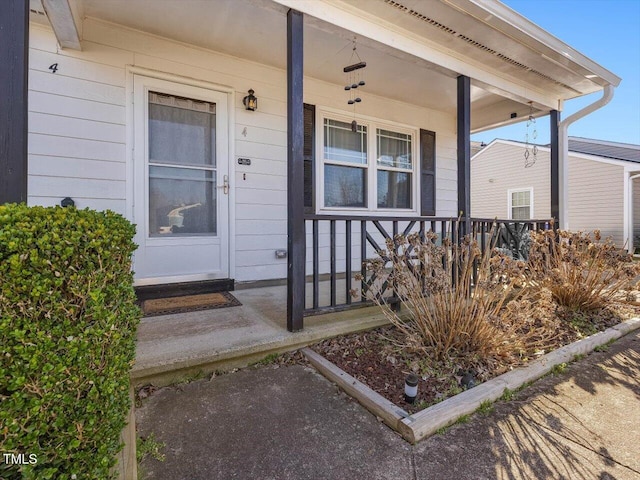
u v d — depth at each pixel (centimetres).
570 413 181
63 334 101
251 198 397
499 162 1327
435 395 190
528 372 218
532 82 420
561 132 471
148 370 195
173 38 340
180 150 358
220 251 380
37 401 95
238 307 314
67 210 119
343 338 263
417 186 548
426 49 320
